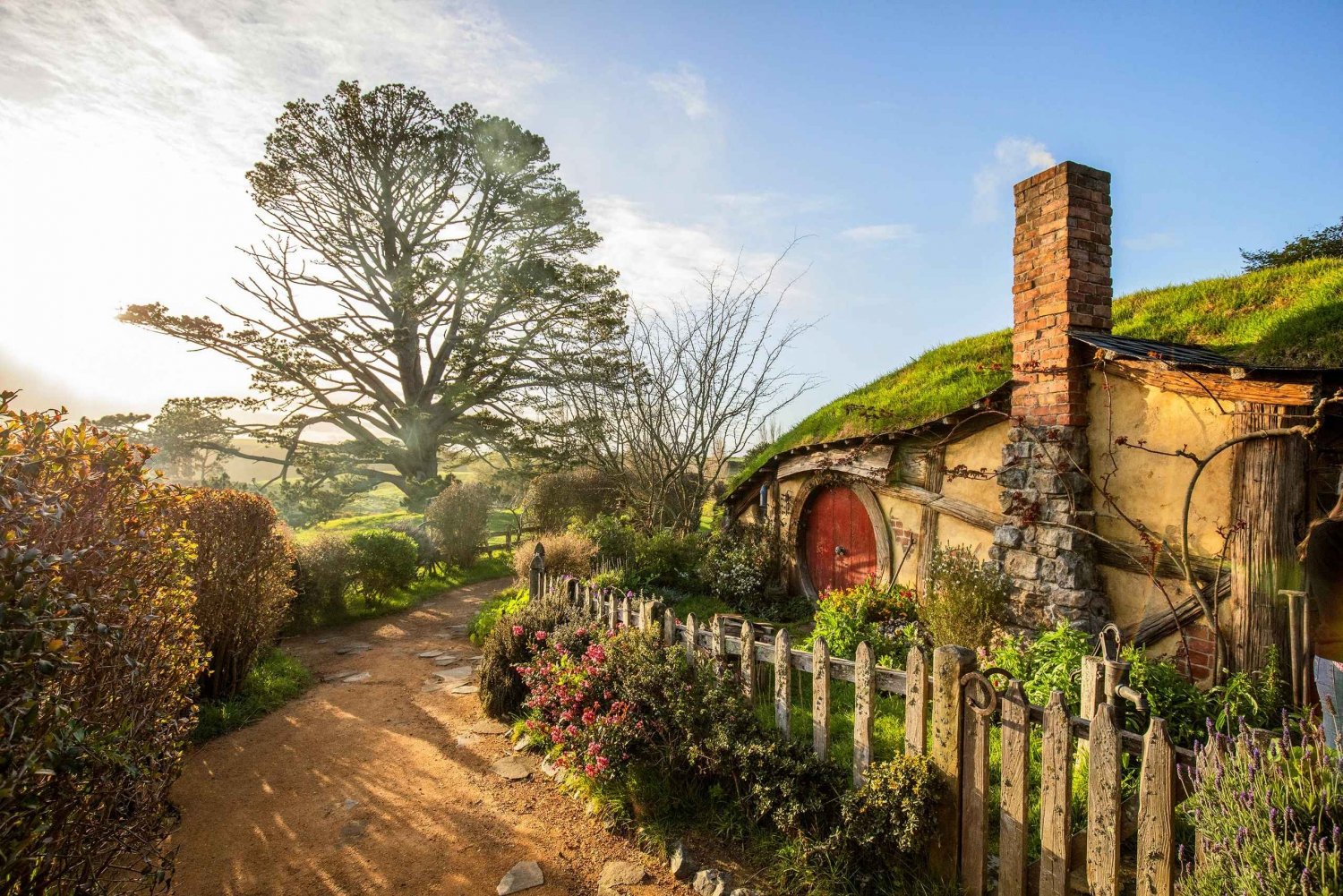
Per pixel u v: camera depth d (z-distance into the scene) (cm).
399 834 435
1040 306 680
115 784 298
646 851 402
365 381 2681
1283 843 212
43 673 202
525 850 413
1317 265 822
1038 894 312
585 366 2017
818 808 358
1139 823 269
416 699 721
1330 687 293
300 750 577
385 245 2711
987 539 798
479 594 1469
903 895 324
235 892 373
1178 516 580
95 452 277
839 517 1055
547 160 2762
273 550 763
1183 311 868
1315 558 516
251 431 2456
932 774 334
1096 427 649
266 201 2522
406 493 2412
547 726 540
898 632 723
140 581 322
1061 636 557
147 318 2233
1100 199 673
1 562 199
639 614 560
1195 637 557
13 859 216
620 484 1608
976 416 804
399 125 2500
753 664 441
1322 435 513
